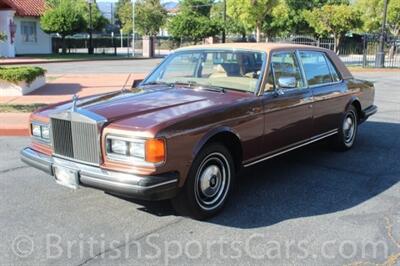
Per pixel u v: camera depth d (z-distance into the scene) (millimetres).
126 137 4246
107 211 5008
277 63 5742
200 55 5977
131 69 24516
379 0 39500
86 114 4445
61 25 36656
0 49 32500
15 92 13750
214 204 4848
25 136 8773
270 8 29719
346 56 37625
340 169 6582
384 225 4672
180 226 4645
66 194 5516
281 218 4840
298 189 5730
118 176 4242
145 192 4164
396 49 34156
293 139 6004
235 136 4969
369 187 5836
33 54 37500
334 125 7031
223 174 4945
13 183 5910
